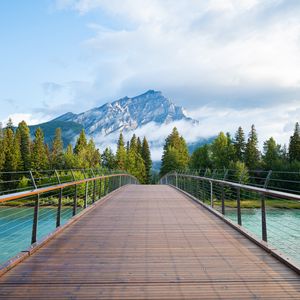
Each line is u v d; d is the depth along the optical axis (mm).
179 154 74312
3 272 4008
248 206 23391
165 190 18125
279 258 4539
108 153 85312
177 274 4008
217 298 3285
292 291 3453
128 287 3594
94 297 3322
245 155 66375
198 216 8461
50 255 4828
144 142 90250
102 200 12164
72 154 71375
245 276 3918
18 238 14398
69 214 19375
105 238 5953
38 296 3342
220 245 5422
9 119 72750
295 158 60531
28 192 4762
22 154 64500
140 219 8016
